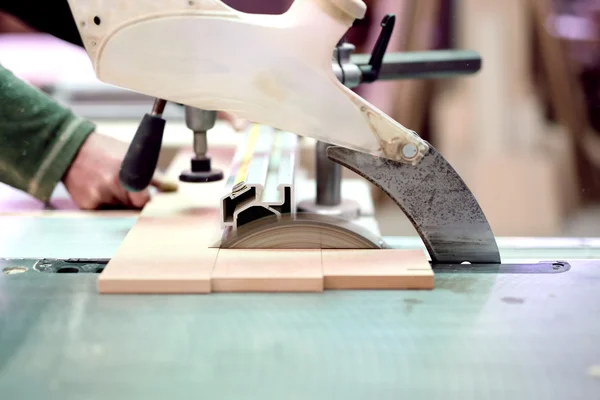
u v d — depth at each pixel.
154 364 0.56
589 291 0.70
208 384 0.54
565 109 1.57
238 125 1.19
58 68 1.47
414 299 0.68
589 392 0.53
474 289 0.70
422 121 1.47
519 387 0.54
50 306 0.66
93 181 0.96
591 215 1.42
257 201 0.74
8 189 1.07
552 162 1.54
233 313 0.65
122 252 0.74
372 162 0.74
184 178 1.00
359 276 0.69
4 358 0.57
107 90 1.43
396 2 1.18
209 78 0.71
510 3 1.48
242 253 0.74
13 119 0.93
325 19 0.68
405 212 0.76
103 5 0.68
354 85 0.81
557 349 0.59
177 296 0.68
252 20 0.69
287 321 0.63
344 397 0.52
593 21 1.51
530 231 1.32
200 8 0.68
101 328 0.62
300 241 0.76
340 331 0.62
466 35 1.48
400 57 0.92
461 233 0.76
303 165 1.18
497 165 1.50
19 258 0.78
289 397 0.52
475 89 1.53
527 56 1.52
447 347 0.59
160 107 0.81
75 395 0.52
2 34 1.58
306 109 0.72
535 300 0.68
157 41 0.69
